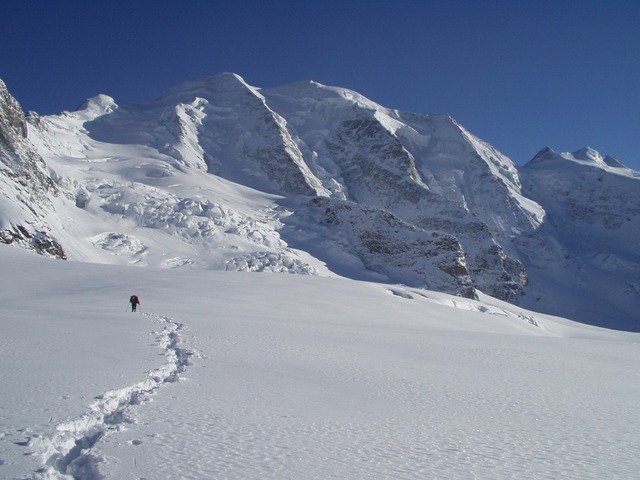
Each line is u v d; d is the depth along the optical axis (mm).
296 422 9188
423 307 61906
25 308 26656
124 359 13359
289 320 33688
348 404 10984
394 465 7379
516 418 10969
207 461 6891
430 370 16594
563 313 178750
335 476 6770
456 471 7332
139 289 43781
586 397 13859
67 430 7684
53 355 13219
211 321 26172
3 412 8125
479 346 26016
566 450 8805
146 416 8758
